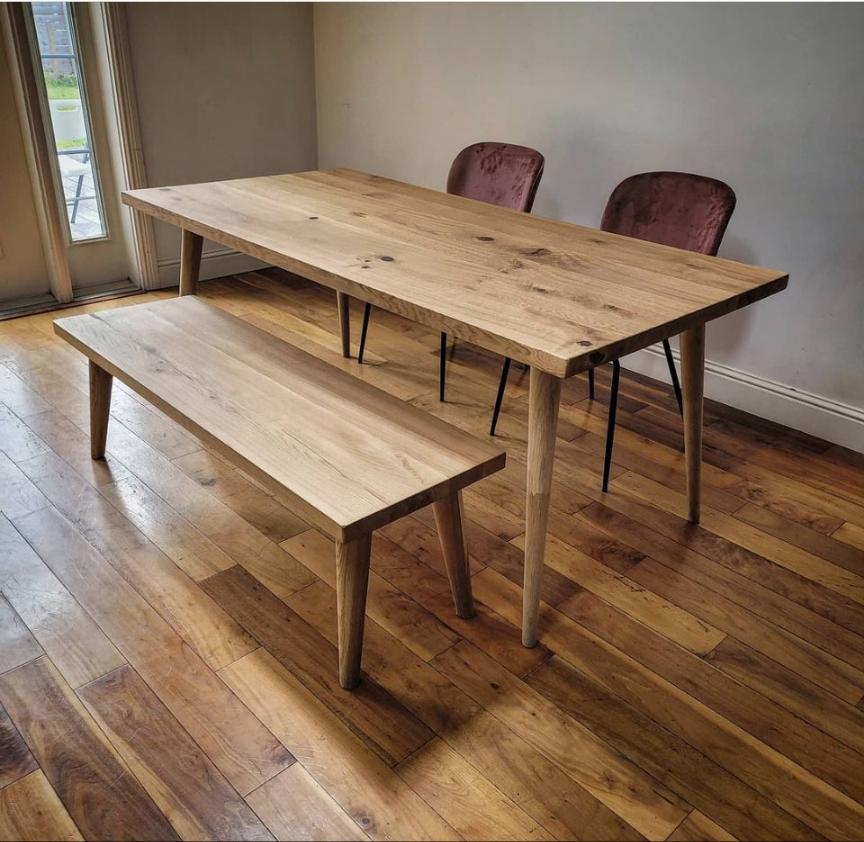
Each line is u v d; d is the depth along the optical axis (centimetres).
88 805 149
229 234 223
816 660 189
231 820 147
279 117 427
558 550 224
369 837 145
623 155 314
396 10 376
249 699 173
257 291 411
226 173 416
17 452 261
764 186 280
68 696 172
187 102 388
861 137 253
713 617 201
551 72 327
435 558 220
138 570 210
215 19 384
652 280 193
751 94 274
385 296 180
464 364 339
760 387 301
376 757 160
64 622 192
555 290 184
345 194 275
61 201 377
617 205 266
